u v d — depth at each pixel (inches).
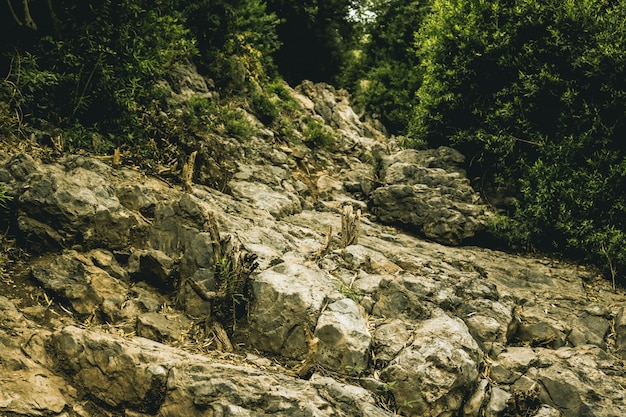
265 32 574.9
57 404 175.8
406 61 784.9
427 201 348.5
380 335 214.8
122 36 299.4
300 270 226.7
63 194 228.4
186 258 224.4
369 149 526.3
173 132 330.0
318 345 202.2
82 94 288.4
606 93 346.0
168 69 393.1
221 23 484.1
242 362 197.3
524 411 201.6
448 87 405.7
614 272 310.3
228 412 170.4
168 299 224.8
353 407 179.5
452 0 409.7
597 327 254.2
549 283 298.2
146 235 242.7
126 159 293.6
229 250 221.5
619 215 327.9
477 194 376.2
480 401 201.9
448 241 340.5
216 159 345.4
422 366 199.2
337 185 403.2
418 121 432.8
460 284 257.0
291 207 331.0
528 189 348.2
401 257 281.4
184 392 175.9
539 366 219.3
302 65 786.8
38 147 264.5
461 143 404.2
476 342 224.4
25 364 180.1
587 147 342.6
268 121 460.4
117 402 181.5
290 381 186.1
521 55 375.6
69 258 219.3
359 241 299.6
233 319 212.7
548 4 371.9
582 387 208.2
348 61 829.8
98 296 212.4
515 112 373.4
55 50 283.0
